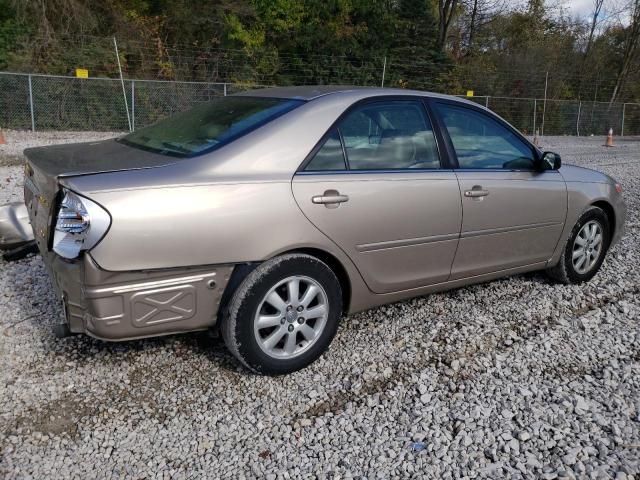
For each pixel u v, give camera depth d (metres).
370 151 3.53
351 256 3.41
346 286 3.55
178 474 2.53
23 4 20.05
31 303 4.09
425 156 3.80
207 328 3.11
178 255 2.83
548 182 4.46
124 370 3.32
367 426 2.90
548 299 4.61
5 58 19.75
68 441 2.71
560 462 2.66
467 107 4.14
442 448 2.74
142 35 22.81
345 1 26.17
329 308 3.38
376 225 3.46
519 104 26.97
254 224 3.00
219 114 3.57
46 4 20.66
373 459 2.66
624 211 5.18
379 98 3.67
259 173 3.07
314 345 3.38
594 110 28.48
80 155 3.31
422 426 2.91
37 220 3.30
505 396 3.21
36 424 2.81
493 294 4.68
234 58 24.22
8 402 2.97
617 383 3.37
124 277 2.76
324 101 3.44
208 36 25.17
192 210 2.84
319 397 3.15
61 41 20.77
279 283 3.14
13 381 3.15
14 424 2.80
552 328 4.09
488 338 3.90
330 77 25.55
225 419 2.93
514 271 4.48
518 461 2.67
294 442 2.77
